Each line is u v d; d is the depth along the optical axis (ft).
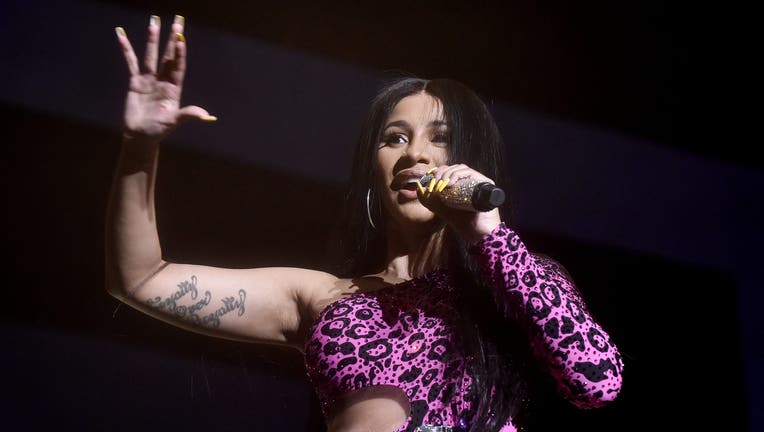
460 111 12.26
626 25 21.94
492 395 10.42
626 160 21.75
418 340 10.55
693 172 21.91
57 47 21.03
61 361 20.49
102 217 20.98
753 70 21.90
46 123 20.99
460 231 10.14
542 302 9.78
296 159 21.26
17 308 20.58
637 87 21.99
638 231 21.44
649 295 21.12
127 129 10.14
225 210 20.93
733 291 21.43
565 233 21.18
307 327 11.73
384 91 12.78
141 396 20.43
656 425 19.98
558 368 9.73
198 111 10.03
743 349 20.97
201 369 20.49
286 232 20.97
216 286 11.58
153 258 11.08
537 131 21.61
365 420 10.16
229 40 21.54
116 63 21.15
